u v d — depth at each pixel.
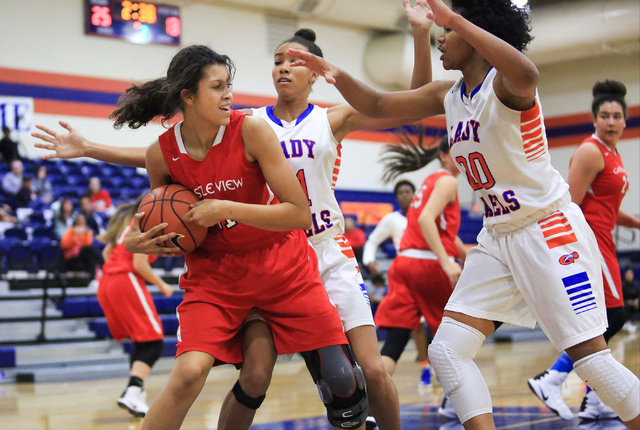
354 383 2.48
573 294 2.40
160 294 9.23
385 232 7.17
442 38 2.52
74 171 11.05
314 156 2.89
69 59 11.00
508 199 2.46
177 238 2.37
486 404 2.46
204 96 2.32
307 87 2.95
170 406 2.32
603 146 3.84
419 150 4.94
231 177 2.42
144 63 11.55
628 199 14.23
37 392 6.26
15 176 10.04
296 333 2.53
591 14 12.78
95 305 8.66
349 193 12.94
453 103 2.56
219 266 2.48
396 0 12.73
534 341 10.40
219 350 2.41
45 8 10.86
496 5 2.51
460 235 13.12
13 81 10.62
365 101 2.70
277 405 4.97
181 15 11.80
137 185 11.37
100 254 9.23
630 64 14.23
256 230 2.45
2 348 7.45
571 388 5.31
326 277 2.85
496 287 2.54
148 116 2.53
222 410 2.69
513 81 2.22
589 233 2.50
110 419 4.74
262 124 2.39
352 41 13.42
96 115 11.15
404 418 4.17
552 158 15.16
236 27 12.27
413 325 4.39
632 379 2.37
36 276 9.02
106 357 7.87
